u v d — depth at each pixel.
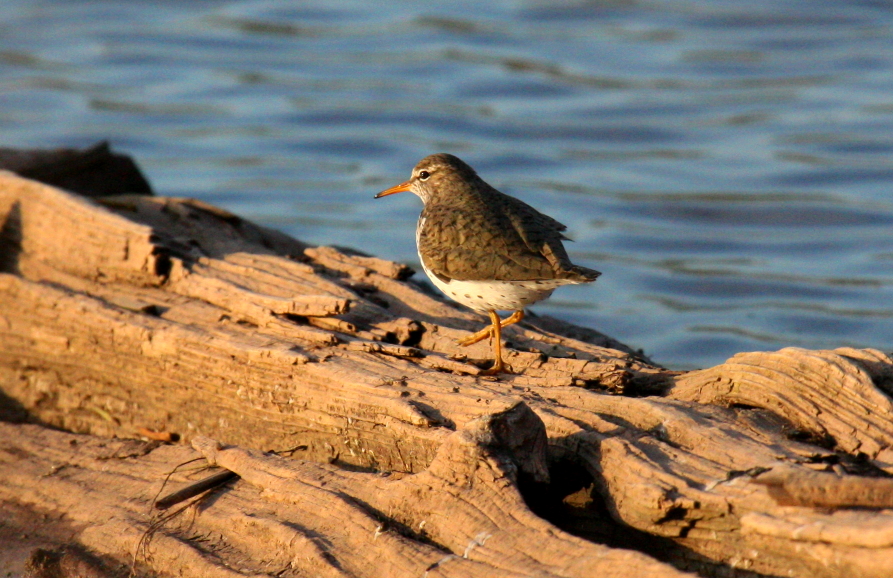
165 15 44.75
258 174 30.95
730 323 21.31
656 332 21.03
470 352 12.43
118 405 13.55
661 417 9.88
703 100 34.75
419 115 34.50
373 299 13.91
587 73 37.19
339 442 11.43
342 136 32.84
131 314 13.44
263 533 9.90
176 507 10.68
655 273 24.16
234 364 12.28
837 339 20.25
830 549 7.89
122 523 10.74
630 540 9.41
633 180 29.50
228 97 36.28
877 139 30.64
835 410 9.62
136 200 16.95
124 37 41.84
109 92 36.75
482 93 35.94
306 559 9.41
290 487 10.24
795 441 9.48
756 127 32.47
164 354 12.88
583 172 30.36
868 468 9.00
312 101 35.81
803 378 9.90
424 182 14.41
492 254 12.14
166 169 31.16
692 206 27.64
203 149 32.25
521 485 9.53
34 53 40.34
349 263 14.84
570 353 12.36
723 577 8.73
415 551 9.04
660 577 7.88
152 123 34.09
